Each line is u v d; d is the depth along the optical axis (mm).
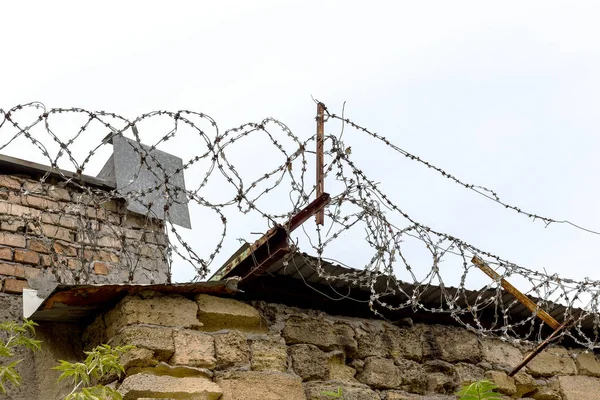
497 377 6246
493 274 6074
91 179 6410
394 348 5973
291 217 5238
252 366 5266
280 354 5418
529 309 6453
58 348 5191
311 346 5621
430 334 6199
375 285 5844
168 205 5395
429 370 6047
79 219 5652
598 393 6676
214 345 5176
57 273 5824
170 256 5598
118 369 4699
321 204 5344
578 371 6734
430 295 6094
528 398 6383
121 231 6293
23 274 5688
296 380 5371
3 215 5859
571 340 6844
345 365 5742
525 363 6207
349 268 5621
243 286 5547
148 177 6773
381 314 6102
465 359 6223
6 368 4551
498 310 6500
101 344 5098
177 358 4980
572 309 6480
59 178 6277
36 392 5043
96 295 5023
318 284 5785
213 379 5070
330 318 5859
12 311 5324
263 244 5324
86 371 4688
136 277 6191
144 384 4781
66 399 4410
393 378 5832
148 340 4945
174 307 5160
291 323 5645
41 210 6051
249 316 5422
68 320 5262
